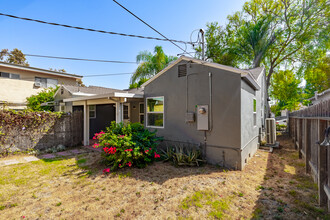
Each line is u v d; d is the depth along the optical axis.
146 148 5.04
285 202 3.12
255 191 3.56
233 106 4.94
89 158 6.23
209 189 3.62
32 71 13.76
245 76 4.85
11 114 6.62
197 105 5.60
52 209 3.00
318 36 15.42
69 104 11.14
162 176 4.38
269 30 16.55
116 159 4.93
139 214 2.82
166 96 6.45
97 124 11.48
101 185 3.94
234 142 4.91
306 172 4.51
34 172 4.82
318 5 14.70
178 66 6.12
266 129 7.98
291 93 20.03
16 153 6.69
